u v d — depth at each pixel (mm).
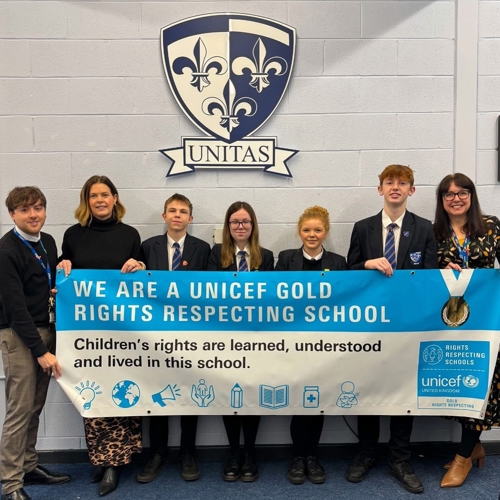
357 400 2979
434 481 3078
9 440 2764
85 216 2982
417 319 2939
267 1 3307
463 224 3014
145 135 3355
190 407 2979
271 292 2947
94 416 2932
